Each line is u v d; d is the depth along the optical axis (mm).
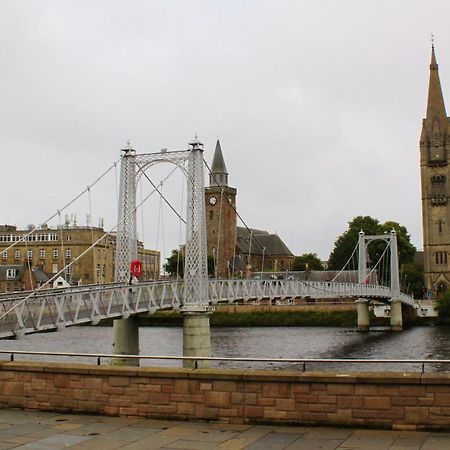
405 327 124250
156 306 50656
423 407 16516
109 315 44750
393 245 129125
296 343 86188
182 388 18172
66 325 39781
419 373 16766
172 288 53062
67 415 18922
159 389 18375
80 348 71562
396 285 123812
